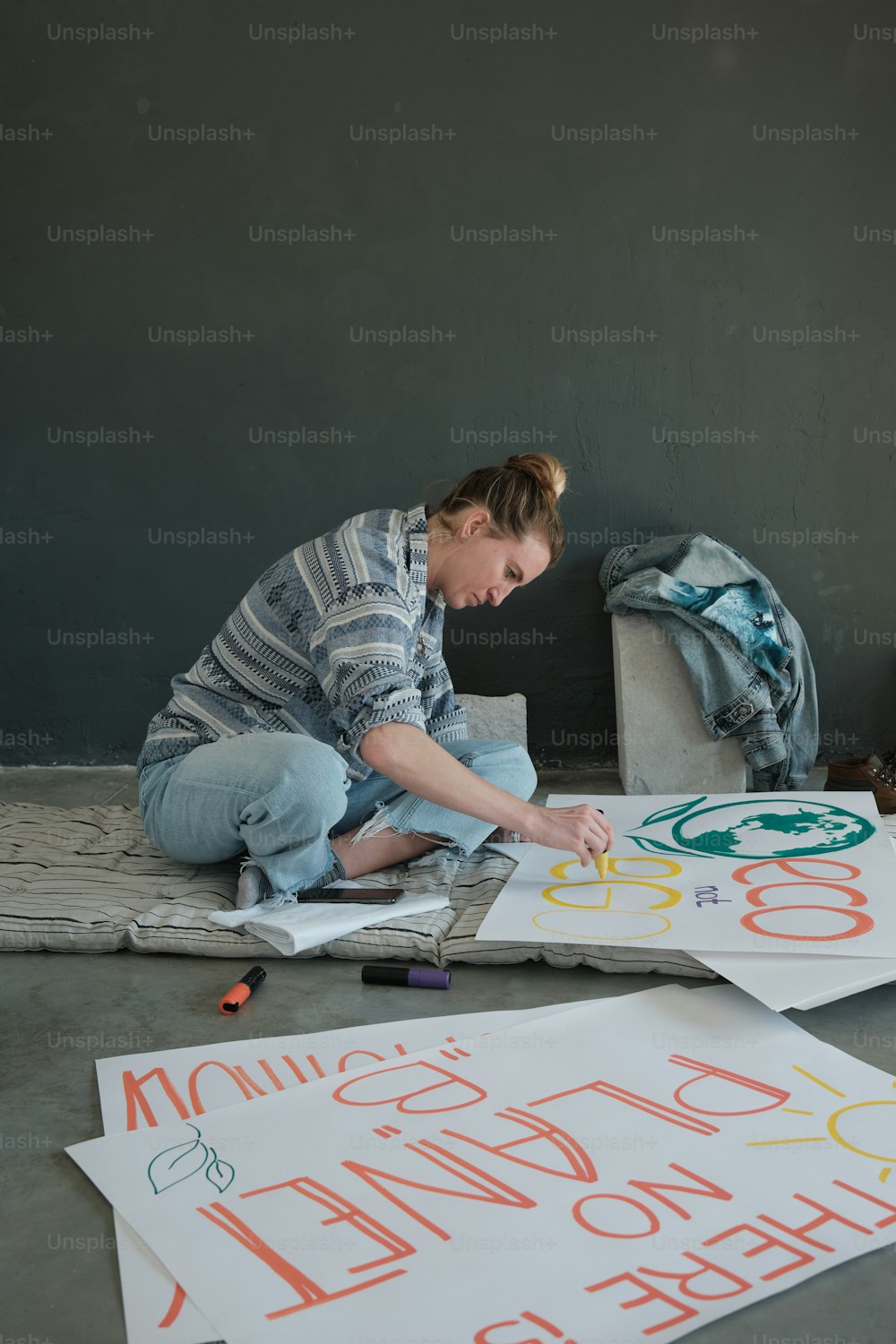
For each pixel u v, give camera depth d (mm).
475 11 3369
